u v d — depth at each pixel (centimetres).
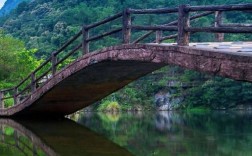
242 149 1011
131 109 4019
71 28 4962
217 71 730
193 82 4378
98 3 5956
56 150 1009
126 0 5606
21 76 2694
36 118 1750
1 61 2662
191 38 4038
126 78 1381
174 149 1009
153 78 4562
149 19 4725
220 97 4134
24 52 2788
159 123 1878
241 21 4419
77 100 1591
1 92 1902
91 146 1065
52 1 6844
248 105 4078
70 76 1330
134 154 943
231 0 4784
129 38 1054
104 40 4512
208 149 1009
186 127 1611
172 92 4409
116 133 1354
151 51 946
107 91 1523
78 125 1548
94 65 1208
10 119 1717
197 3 5138
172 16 4731
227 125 1733
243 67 665
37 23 5988
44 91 1493
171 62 874
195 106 4269
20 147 1060
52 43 4969
